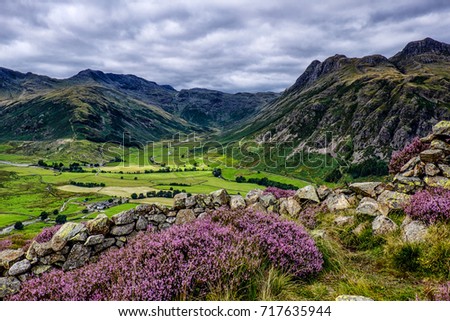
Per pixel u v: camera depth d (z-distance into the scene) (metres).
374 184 12.27
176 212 12.08
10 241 17.22
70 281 6.81
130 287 5.69
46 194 186.38
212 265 6.45
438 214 8.55
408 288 6.52
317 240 9.09
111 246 10.09
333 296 6.38
